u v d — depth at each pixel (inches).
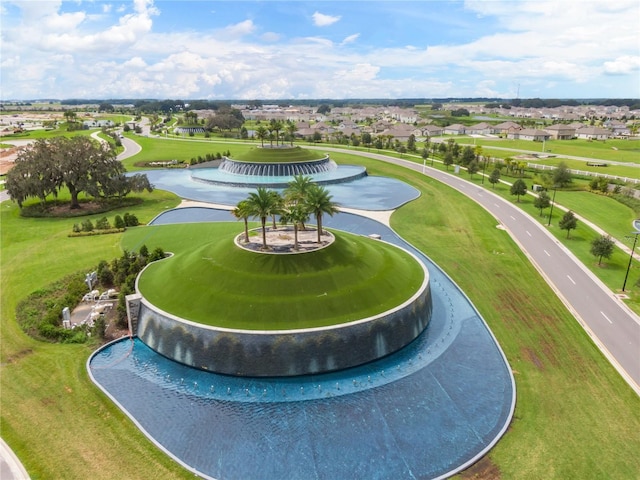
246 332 1657.2
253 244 2158.0
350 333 1715.1
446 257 2827.3
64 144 3816.4
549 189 4758.9
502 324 2055.9
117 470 1232.2
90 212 3777.1
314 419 1477.6
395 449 1357.0
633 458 1298.0
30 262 2647.6
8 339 1871.3
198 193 4603.8
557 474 1243.2
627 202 4119.1
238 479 1247.5
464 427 1440.7
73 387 1579.7
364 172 5654.5
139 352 1835.6
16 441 1317.7
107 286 2396.7
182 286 1968.5
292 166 5319.9
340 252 2112.5
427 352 1852.9
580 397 1562.5
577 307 2204.7
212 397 1576.0
